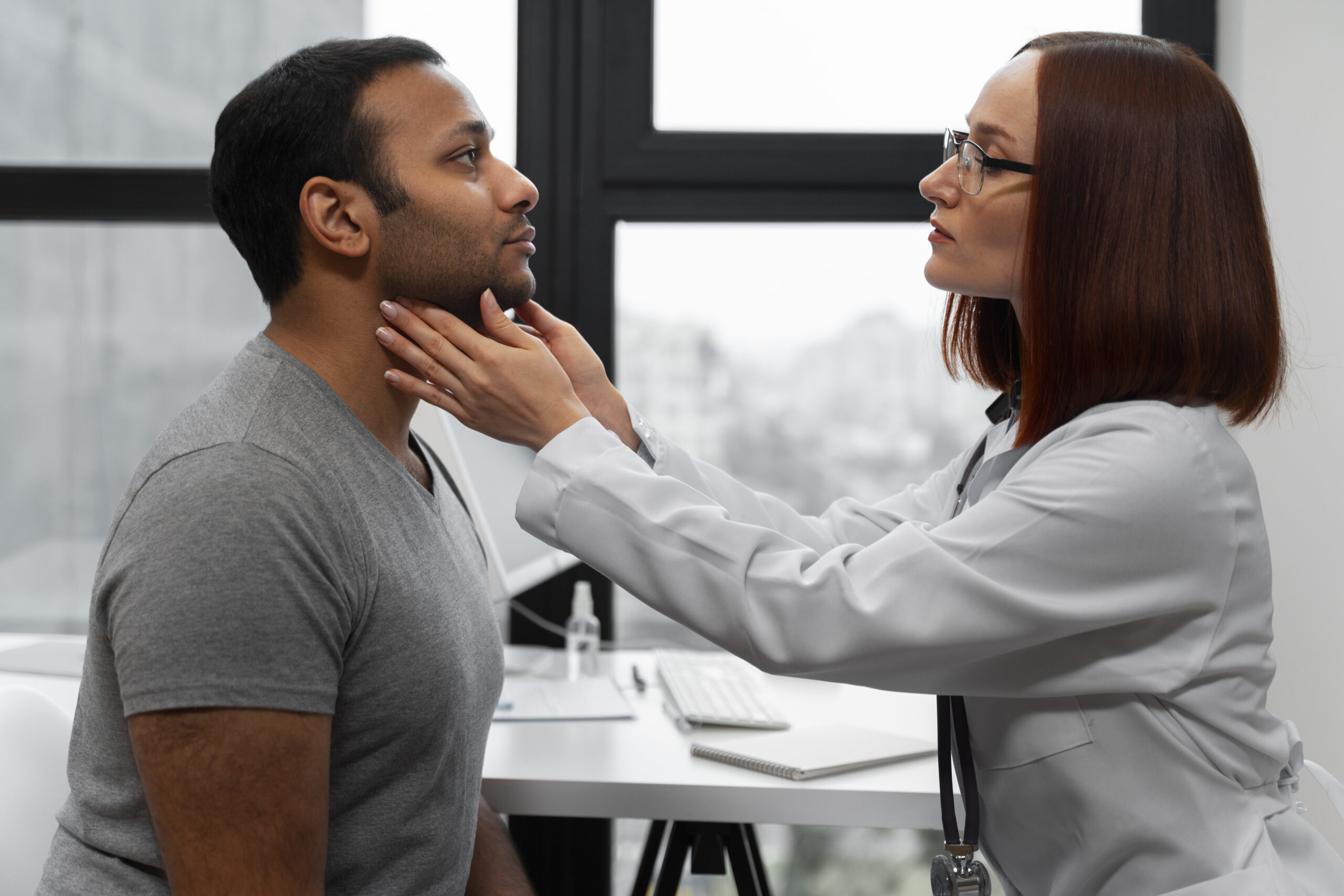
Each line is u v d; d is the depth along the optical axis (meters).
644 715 1.47
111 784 0.82
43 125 2.20
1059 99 0.93
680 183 2.12
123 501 0.81
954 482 1.25
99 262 2.23
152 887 0.81
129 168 2.13
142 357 2.24
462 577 0.95
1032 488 0.89
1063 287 0.93
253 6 2.19
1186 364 0.91
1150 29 2.02
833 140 2.10
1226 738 0.92
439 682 0.86
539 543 1.99
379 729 0.84
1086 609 0.86
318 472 0.82
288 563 0.76
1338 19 1.90
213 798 0.73
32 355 2.24
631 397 2.17
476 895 1.05
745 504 1.27
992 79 1.01
